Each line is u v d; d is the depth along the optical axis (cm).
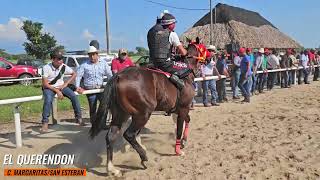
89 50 789
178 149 665
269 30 2866
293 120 930
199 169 585
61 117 1058
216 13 2756
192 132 841
